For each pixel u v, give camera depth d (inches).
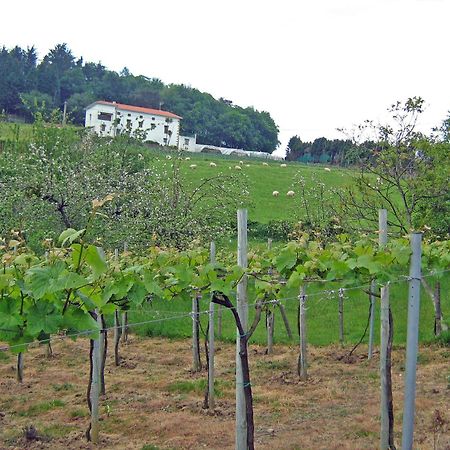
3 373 388.5
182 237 567.2
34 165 603.8
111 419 290.5
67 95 3159.5
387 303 240.5
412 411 202.2
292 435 265.4
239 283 210.7
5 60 2898.6
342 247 238.8
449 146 462.0
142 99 3287.4
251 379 369.1
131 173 755.4
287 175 1505.9
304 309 364.8
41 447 253.8
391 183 468.4
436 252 279.0
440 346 430.3
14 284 158.2
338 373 379.2
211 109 3312.0
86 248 160.1
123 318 479.8
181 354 443.5
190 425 280.1
